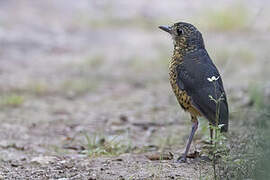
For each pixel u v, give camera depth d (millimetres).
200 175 8844
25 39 23906
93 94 17750
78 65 21000
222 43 24562
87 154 11250
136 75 20312
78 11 29219
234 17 27656
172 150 11406
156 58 22250
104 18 28500
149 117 14984
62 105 16297
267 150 9156
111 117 15086
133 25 28031
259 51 22484
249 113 13742
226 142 10648
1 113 15188
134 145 12086
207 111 9750
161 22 27828
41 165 10539
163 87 18734
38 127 14055
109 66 21328
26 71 19953
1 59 21203
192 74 9969
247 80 18531
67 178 9336
